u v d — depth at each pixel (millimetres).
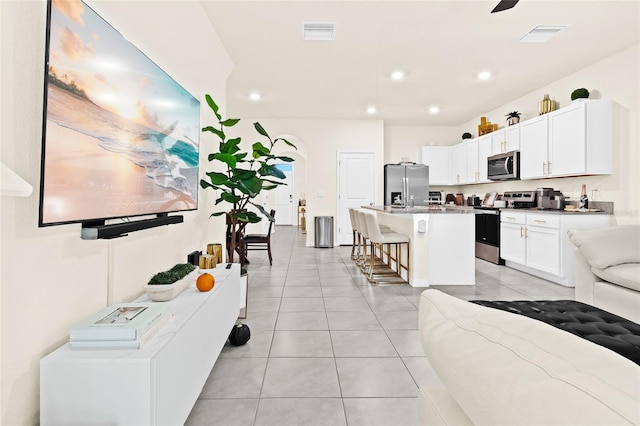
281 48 3736
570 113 4148
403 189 7004
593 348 463
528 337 543
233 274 2297
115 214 1398
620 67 3875
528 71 4426
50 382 1061
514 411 430
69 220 1142
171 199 1938
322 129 7172
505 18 3154
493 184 6410
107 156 1341
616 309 2598
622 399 349
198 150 2369
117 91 1402
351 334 2627
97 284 1434
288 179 13508
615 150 3947
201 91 2895
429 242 4109
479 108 6211
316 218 7188
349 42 3607
